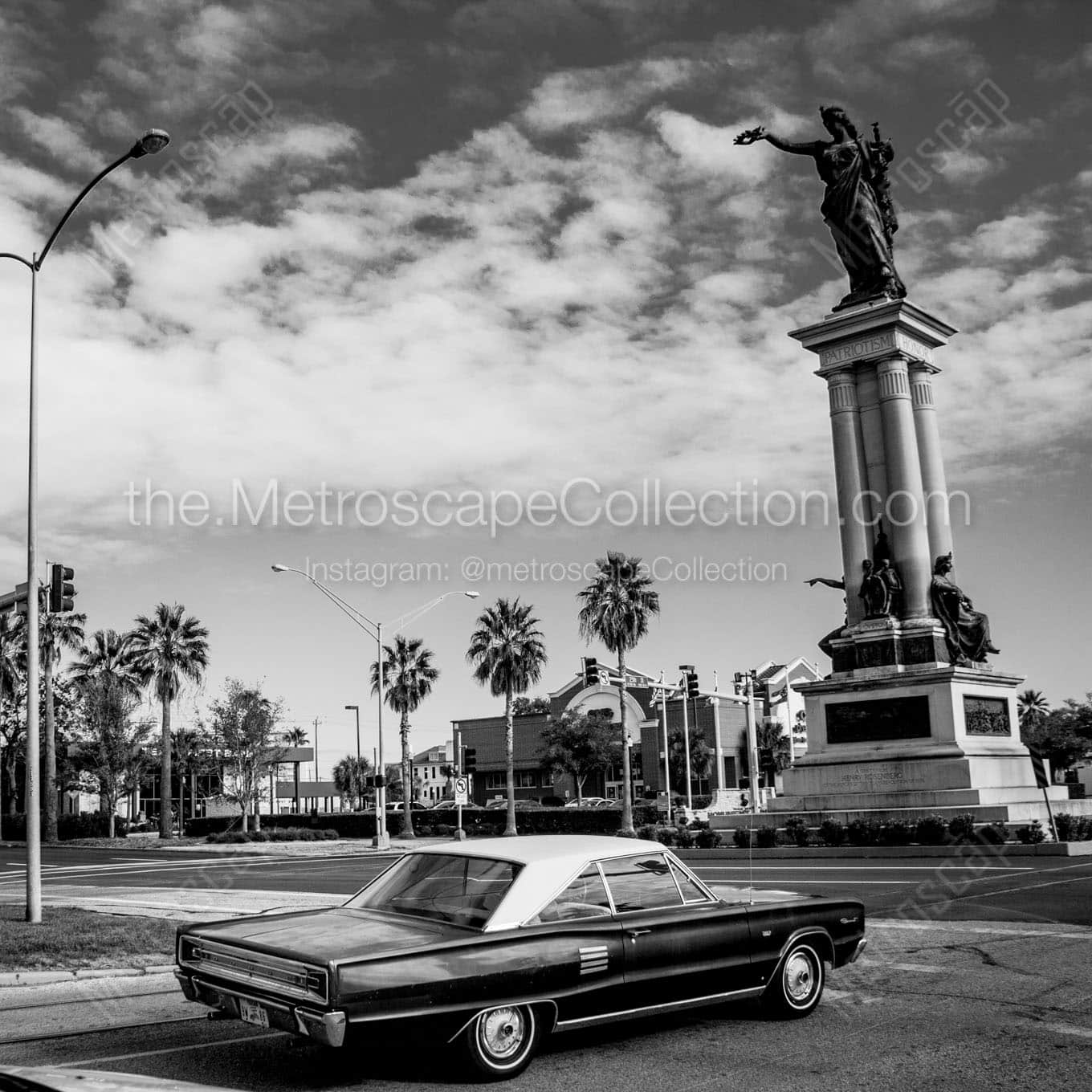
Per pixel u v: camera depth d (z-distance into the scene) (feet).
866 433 131.13
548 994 22.76
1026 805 107.76
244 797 200.54
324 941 22.03
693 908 26.11
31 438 56.39
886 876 71.26
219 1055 25.58
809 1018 28.25
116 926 49.03
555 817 193.57
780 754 289.74
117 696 207.10
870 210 134.41
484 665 195.42
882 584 123.44
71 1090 11.68
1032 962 36.47
